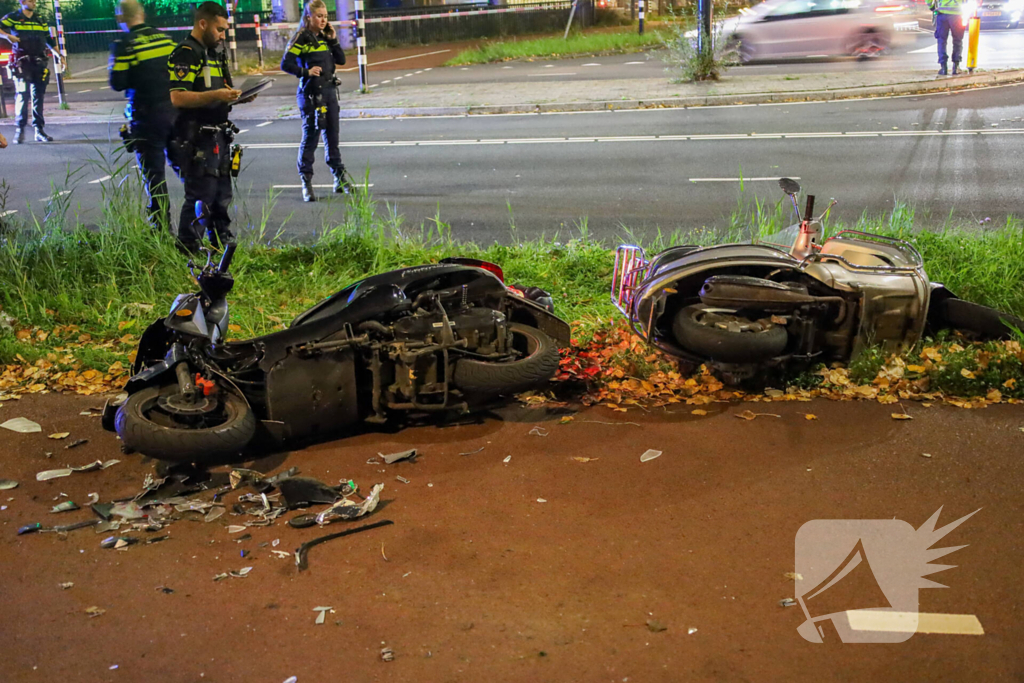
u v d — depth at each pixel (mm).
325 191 11453
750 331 5102
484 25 30641
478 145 14141
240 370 4719
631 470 4473
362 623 3352
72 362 6207
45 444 4949
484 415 5164
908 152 12469
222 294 5109
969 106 15609
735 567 3643
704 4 18281
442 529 3975
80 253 8000
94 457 4785
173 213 10297
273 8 27984
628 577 3596
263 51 27391
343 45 27984
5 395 5695
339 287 7672
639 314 5492
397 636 3273
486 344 4922
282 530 3994
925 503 4102
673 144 13609
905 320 5445
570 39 26422
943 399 5184
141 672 3115
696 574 3604
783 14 20938
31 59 15438
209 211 8148
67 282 7551
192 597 3529
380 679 3055
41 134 15867
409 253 8242
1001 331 5812
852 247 5746
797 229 6293
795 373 5438
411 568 3688
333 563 3730
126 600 3521
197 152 7820
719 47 19391
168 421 4445
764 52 21109
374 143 14617
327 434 4969
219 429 4289
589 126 15297
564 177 11844
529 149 13695
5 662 3180
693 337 5164
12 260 7594
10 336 6633
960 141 13039
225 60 7977
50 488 4438
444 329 4758
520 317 5504
